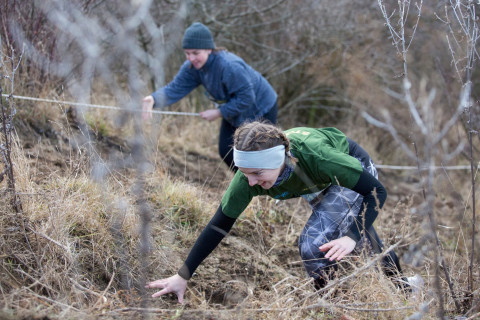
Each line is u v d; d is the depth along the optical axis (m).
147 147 4.50
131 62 1.99
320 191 3.02
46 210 2.98
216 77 4.43
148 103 4.40
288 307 2.63
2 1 4.20
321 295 2.98
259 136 2.52
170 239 3.32
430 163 2.44
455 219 4.72
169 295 2.94
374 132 7.39
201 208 3.81
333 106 7.83
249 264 3.44
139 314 2.57
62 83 4.52
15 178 3.06
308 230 3.09
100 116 4.79
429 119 2.71
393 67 7.27
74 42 4.40
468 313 2.72
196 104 6.64
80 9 3.92
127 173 4.00
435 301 2.79
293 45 7.43
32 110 4.38
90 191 3.27
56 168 3.77
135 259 3.04
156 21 5.94
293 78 7.65
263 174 2.56
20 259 2.70
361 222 2.76
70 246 2.88
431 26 5.92
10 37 4.28
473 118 3.65
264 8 7.07
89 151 3.49
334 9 7.40
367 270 2.73
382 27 7.11
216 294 3.13
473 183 2.95
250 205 4.11
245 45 7.33
